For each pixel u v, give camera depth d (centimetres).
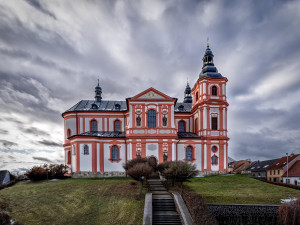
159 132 3847
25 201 2161
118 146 3894
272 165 6003
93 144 3753
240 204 2056
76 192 2416
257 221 2005
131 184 2714
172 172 2319
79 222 1698
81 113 4416
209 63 4375
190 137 3997
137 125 3869
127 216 1772
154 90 3938
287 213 1805
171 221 1733
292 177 4947
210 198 2250
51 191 2508
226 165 3991
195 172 2395
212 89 4166
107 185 2689
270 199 2253
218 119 4059
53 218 1772
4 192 2561
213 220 1641
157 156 3772
